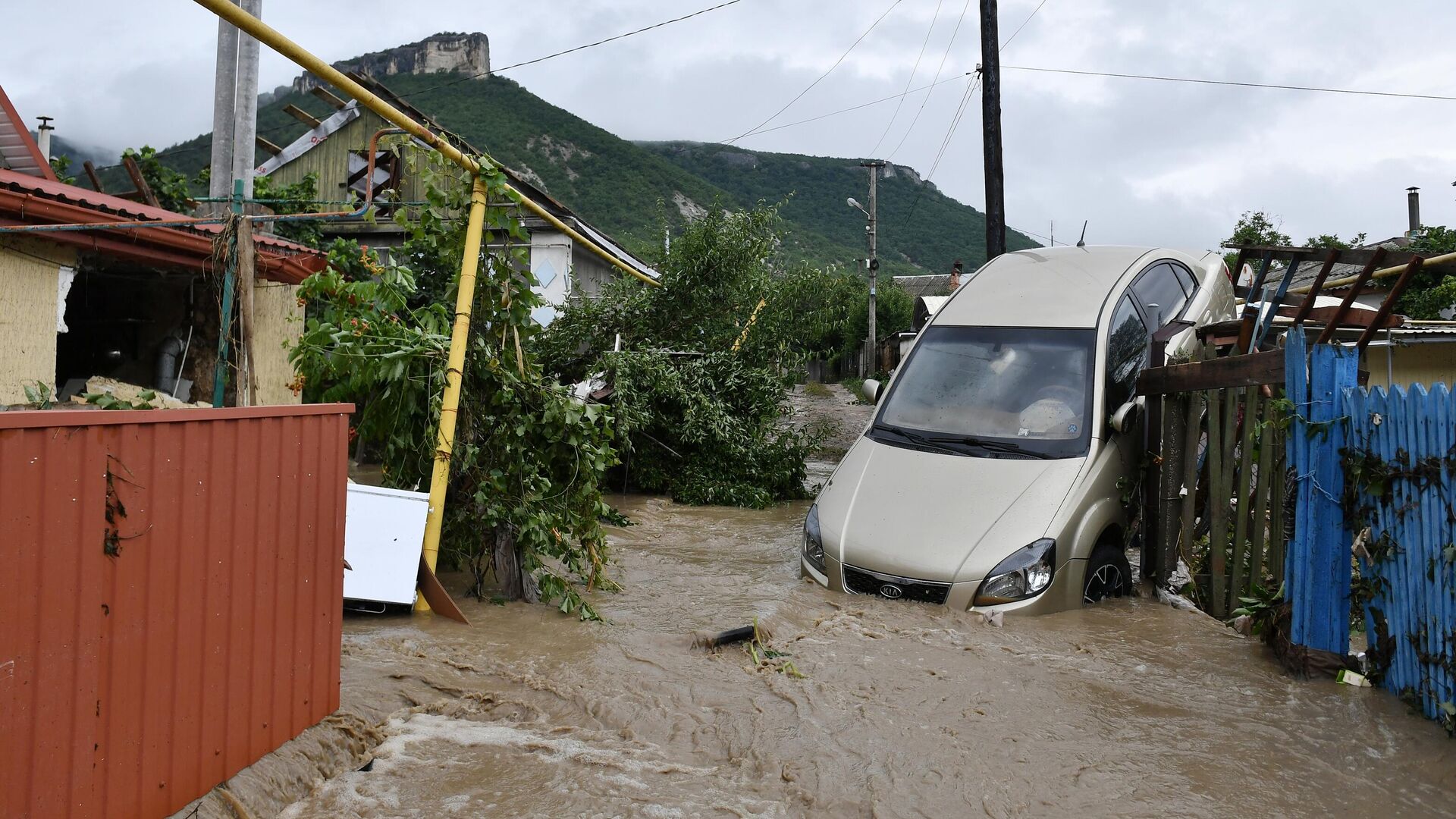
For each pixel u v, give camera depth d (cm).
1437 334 1422
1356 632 612
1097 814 364
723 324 1330
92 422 278
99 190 1178
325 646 393
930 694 487
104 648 284
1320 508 530
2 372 718
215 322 995
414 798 349
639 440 1219
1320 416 530
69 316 999
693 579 748
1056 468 703
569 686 465
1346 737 444
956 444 746
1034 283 874
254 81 1041
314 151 1967
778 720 441
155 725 303
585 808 346
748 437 1223
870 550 676
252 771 342
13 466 255
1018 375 784
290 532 369
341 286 643
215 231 831
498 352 674
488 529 646
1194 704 484
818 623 607
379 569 559
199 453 320
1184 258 977
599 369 1193
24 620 259
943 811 360
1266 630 584
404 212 690
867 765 395
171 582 309
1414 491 476
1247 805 375
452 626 555
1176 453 725
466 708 433
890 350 3297
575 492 672
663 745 410
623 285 1345
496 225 669
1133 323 841
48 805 267
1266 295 723
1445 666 453
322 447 389
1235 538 678
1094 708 475
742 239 1322
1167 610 677
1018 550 644
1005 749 420
